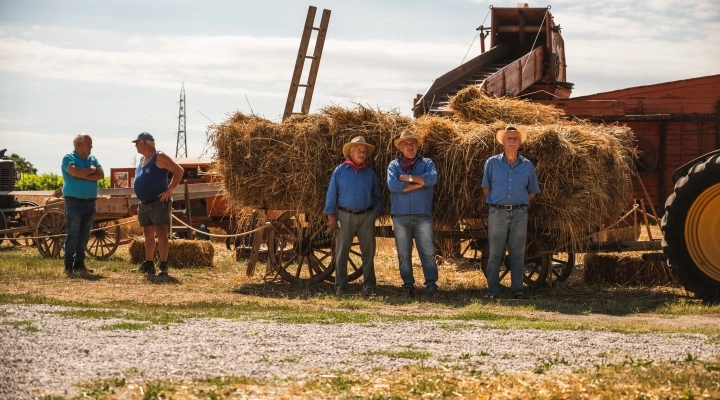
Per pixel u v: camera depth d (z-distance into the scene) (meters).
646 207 16.02
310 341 6.43
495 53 19.64
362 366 5.59
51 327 6.74
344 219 10.33
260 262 14.47
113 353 5.77
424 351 6.12
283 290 10.77
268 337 6.57
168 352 5.85
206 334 6.64
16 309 7.78
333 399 4.76
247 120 11.00
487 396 4.83
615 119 15.73
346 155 10.41
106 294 9.81
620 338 6.72
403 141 10.10
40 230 15.16
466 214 10.46
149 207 12.12
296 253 11.45
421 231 10.19
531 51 18.75
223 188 11.16
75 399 4.58
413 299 9.90
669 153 15.93
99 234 15.18
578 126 10.52
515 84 17.59
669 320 8.24
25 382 4.90
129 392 4.76
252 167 10.84
